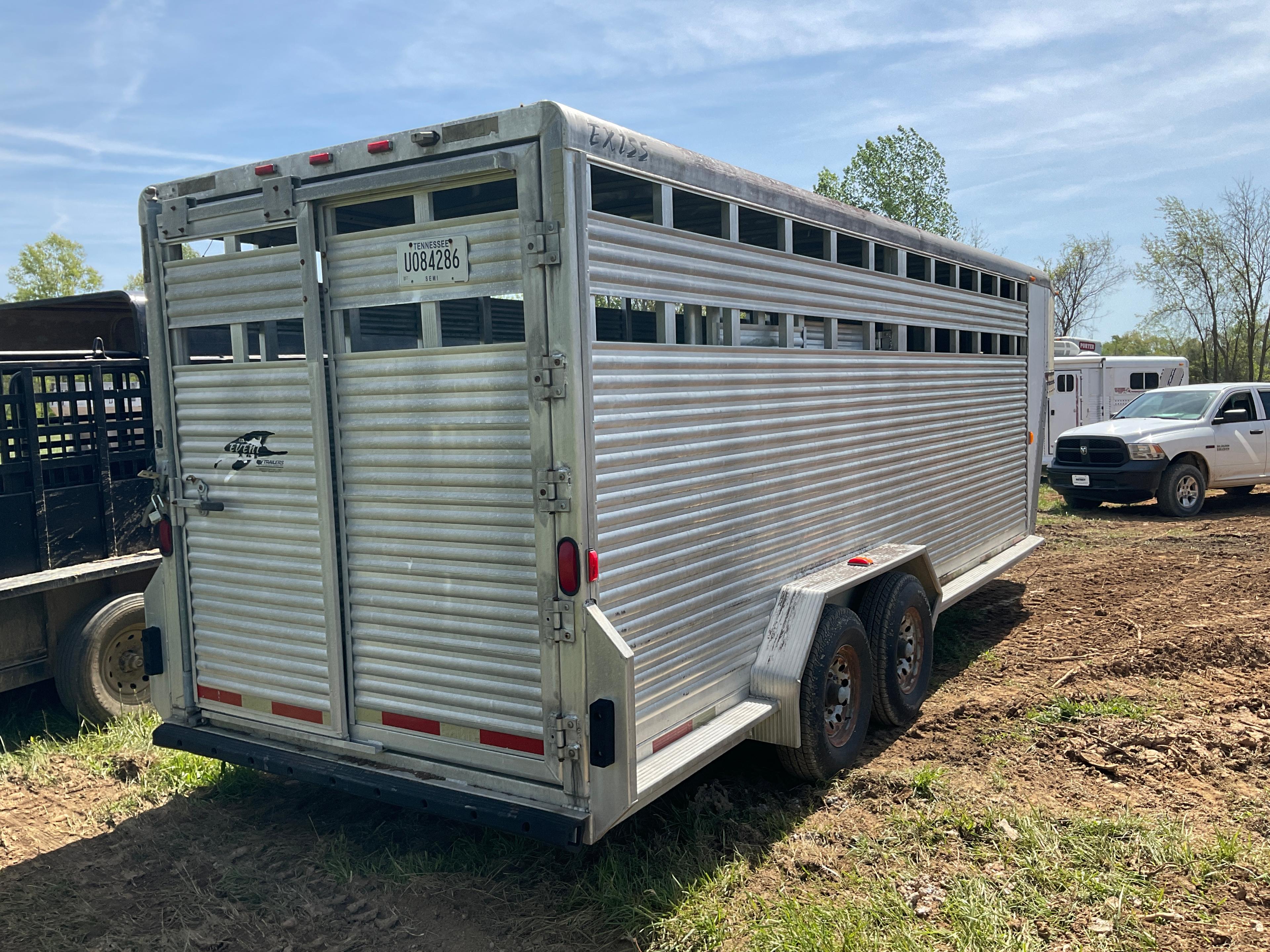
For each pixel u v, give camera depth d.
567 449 3.00
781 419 4.29
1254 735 4.96
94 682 5.38
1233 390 14.34
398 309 5.18
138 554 5.84
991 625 7.58
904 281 5.62
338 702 3.64
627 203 4.04
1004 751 4.88
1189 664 6.32
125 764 4.89
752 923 3.29
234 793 4.52
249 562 3.87
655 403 3.41
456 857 3.79
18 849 4.04
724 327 3.91
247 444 3.80
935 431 6.20
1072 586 8.90
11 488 5.27
